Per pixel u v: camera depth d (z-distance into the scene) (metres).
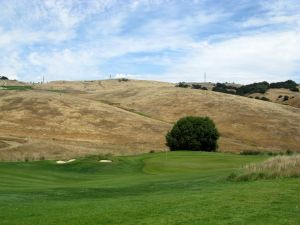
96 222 14.90
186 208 16.55
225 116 108.81
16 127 96.81
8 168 42.03
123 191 25.36
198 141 72.81
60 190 25.83
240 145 86.94
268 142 93.31
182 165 46.88
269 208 15.95
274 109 116.31
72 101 118.75
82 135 93.31
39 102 115.25
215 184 25.78
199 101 121.69
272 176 25.36
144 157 54.81
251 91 180.88
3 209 17.89
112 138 91.69
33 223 15.11
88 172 43.44
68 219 15.52
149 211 16.31
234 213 15.30
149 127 99.62
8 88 166.75
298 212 15.27
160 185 27.94
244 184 23.38
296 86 194.12
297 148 89.88
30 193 24.09
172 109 117.88
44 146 71.50
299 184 21.34
